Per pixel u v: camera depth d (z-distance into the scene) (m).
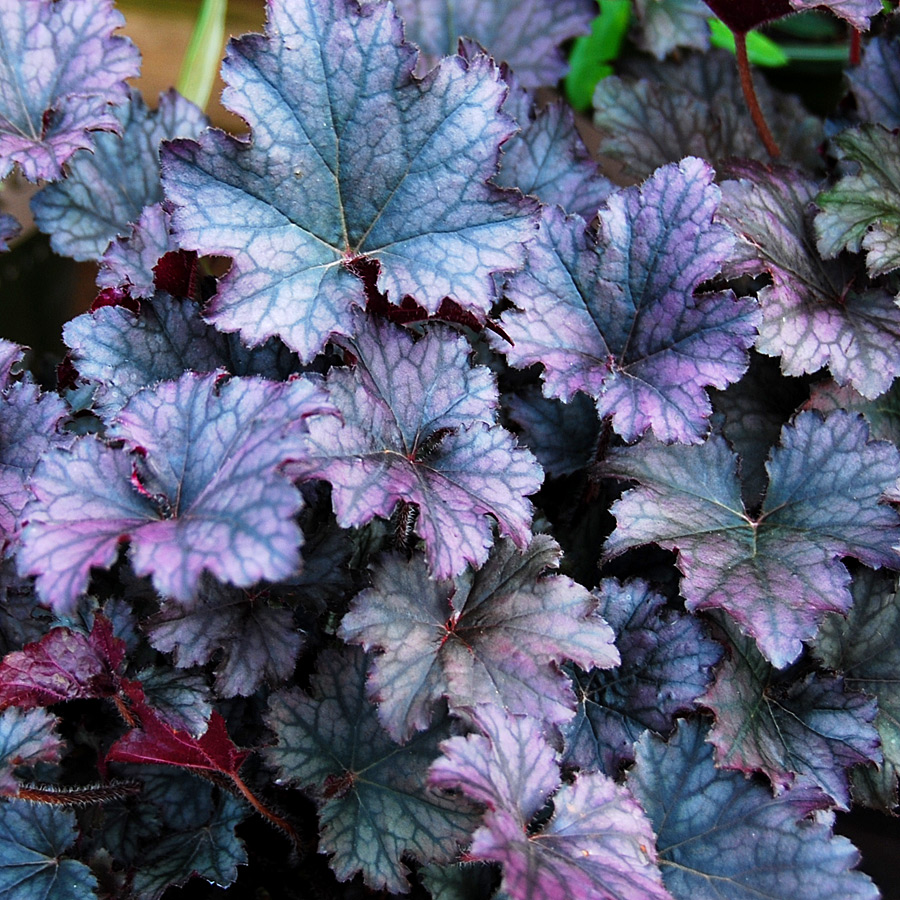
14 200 0.86
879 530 0.68
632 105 0.81
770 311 0.71
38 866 0.66
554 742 0.64
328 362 0.69
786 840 0.66
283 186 0.67
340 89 0.67
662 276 0.69
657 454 0.70
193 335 0.69
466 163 0.67
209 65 0.85
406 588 0.66
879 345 0.72
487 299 0.66
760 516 0.70
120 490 0.61
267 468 0.59
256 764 0.69
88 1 0.75
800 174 0.77
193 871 0.67
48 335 0.84
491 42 0.81
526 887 0.58
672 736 0.67
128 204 0.77
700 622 0.69
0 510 0.66
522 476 0.65
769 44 0.90
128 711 0.67
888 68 0.79
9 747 0.64
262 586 0.67
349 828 0.66
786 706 0.70
